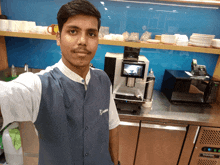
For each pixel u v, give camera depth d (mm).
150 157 1785
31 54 2223
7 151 1726
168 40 1770
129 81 1643
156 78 2314
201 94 1882
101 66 2285
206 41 1719
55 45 2176
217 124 1602
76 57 534
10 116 470
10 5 2008
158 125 1650
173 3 1964
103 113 761
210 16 2006
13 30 1724
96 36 555
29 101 511
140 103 1669
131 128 1669
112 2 1984
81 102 644
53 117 571
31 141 1678
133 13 2025
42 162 677
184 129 1636
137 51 1620
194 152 1726
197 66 1936
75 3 499
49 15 2049
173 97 1911
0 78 1975
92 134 696
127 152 1782
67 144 628
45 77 579
